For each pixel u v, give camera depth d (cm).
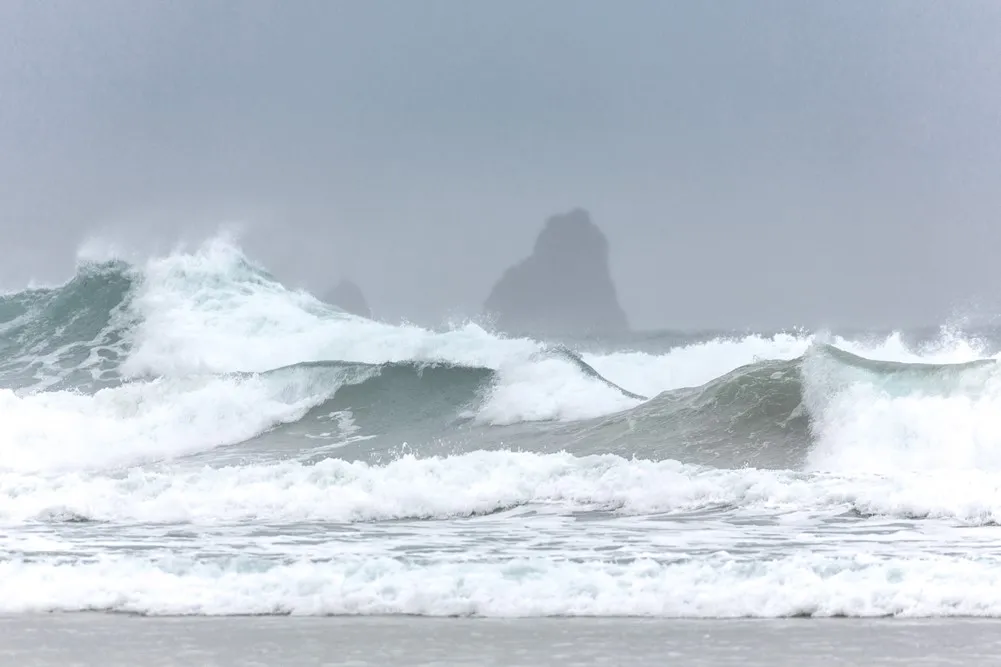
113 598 3112
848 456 6544
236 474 6094
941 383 6831
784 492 5366
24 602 3077
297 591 3134
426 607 3002
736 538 4494
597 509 5466
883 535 4503
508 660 2444
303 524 5269
